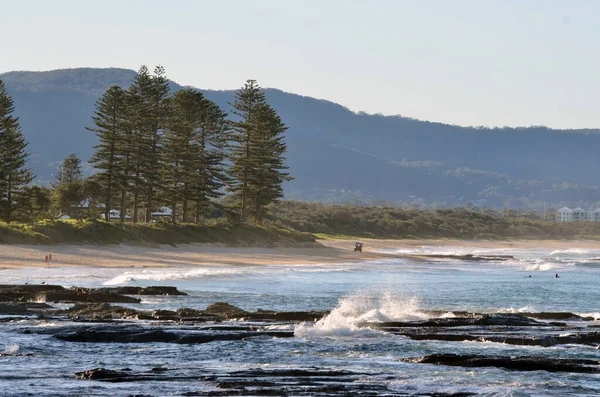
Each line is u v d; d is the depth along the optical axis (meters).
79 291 85.94
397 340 60.66
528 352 55.97
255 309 83.88
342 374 45.59
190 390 40.22
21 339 57.47
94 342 57.12
